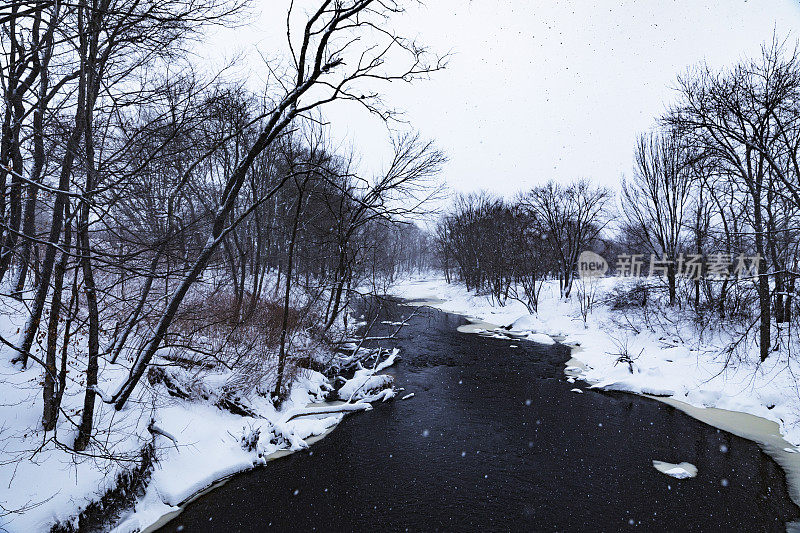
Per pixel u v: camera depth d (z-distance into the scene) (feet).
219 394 36.50
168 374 35.04
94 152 24.35
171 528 24.63
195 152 32.45
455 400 47.73
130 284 35.81
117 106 24.71
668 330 70.03
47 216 29.35
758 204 50.65
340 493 28.73
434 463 33.06
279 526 25.14
